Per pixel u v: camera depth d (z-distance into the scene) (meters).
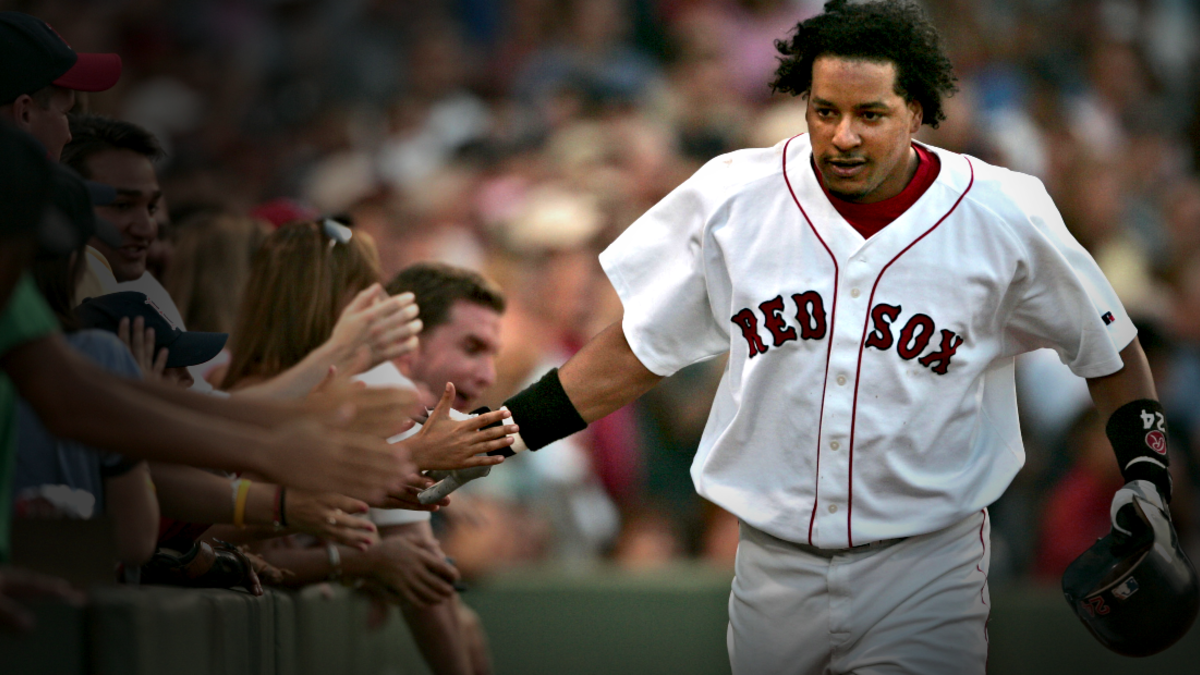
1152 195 30.28
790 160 10.41
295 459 6.91
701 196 10.59
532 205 27.78
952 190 10.09
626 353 10.82
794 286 10.16
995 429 10.57
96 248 11.12
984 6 32.91
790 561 10.50
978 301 9.97
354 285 12.62
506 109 32.31
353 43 34.59
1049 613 19.14
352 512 10.22
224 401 7.39
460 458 10.57
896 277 10.00
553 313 25.73
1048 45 32.94
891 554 10.31
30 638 6.75
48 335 6.57
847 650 10.48
